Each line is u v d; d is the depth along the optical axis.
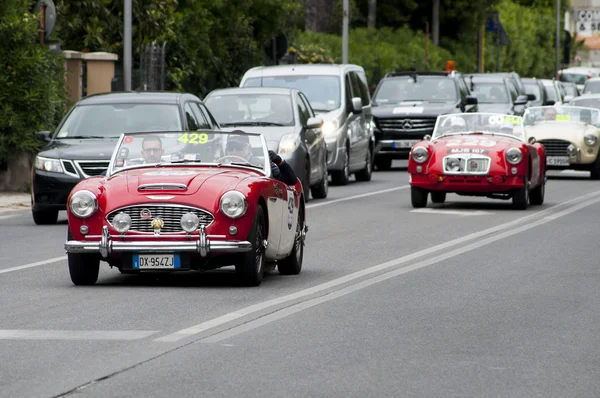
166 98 55.84
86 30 91.00
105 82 83.38
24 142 67.38
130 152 36.09
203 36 104.75
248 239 33.28
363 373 22.88
